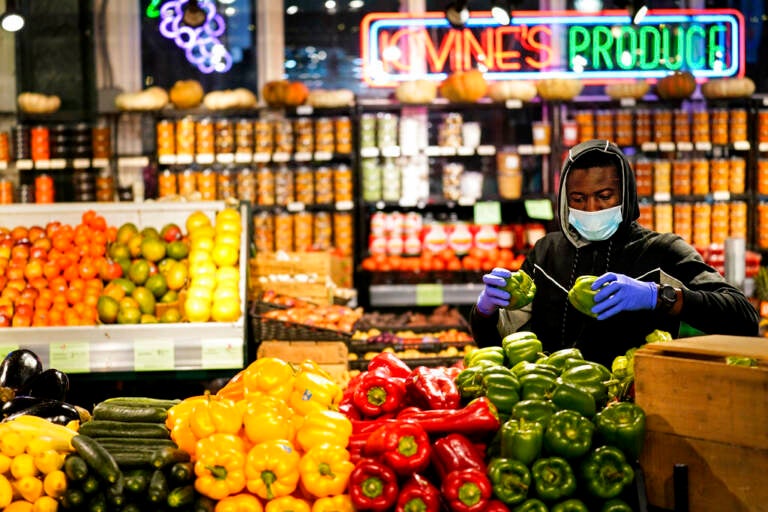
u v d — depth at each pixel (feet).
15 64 25.85
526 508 6.88
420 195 24.61
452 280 24.49
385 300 23.93
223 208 16.85
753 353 6.75
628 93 24.36
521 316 10.07
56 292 14.84
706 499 6.79
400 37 26.32
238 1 26.99
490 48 26.04
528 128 26.07
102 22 26.20
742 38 26.20
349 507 7.05
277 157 23.94
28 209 16.47
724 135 24.32
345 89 25.35
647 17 25.80
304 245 24.06
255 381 7.82
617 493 6.93
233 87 27.09
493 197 24.47
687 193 24.47
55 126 23.85
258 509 7.17
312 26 27.07
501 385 7.57
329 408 7.79
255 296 18.48
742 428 6.61
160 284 15.02
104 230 16.10
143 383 16.92
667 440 6.98
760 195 24.52
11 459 7.38
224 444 7.17
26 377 10.82
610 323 9.62
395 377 8.15
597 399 7.55
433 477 7.30
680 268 9.48
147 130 25.81
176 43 26.63
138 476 7.25
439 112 26.45
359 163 24.25
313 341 16.05
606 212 9.30
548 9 27.02
